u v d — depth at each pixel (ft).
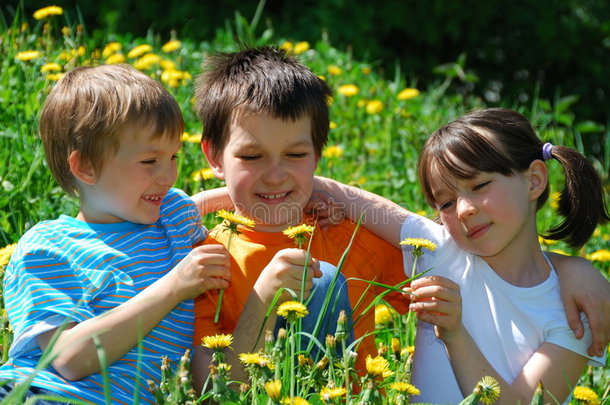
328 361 6.25
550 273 7.52
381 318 8.80
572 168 7.64
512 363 7.32
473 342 7.13
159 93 7.35
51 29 15.01
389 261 8.23
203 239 8.08
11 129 10.79
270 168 7.45
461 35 31.73
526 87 32.09
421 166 7.59
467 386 7.06
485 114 7.54
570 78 33.53
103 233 7.39
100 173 7.20
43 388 6.57
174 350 7.25
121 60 14.48
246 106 7.38
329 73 17.87
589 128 17.78
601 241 12.21
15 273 7.06
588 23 33.76
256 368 5.94
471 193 7.27
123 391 6.83
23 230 9.47
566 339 7.20
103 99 7.12
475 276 7.59
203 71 8.50
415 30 29.76
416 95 17.75
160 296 6.73
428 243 7.08
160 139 7.21
